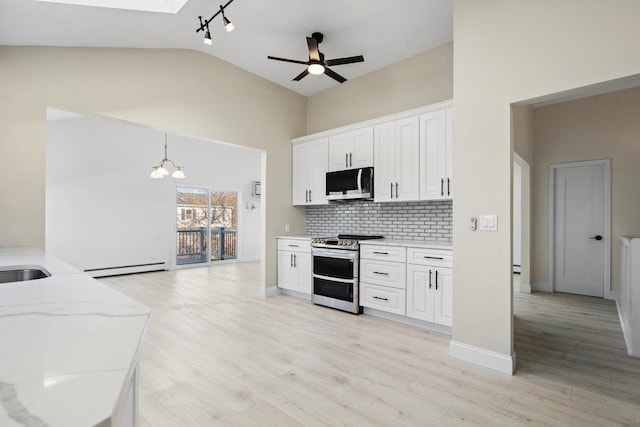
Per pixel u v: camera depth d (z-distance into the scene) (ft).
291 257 15.05
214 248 25.89
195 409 6.33
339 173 13.70
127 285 17.57
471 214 8.53
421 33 11.62
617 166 15.08
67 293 3.44
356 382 7.39
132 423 2.68
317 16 10.61
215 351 9.02
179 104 12.13
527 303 14.35
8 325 2.42
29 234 8.59
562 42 7.21
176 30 10.52
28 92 8.75
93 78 9.98
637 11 6.40
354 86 15.17
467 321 8.55
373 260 11.99
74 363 1.78
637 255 8.95
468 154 8.61
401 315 11.19
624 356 8.85
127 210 20.77
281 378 7.55
